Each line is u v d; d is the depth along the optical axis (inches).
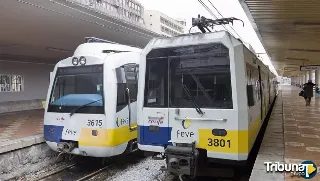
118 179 277.0
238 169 262.7
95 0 411.2
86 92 296.7
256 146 307.7
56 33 462.0
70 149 292.2
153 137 235.1
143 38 554.9
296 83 3255.4
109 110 282.4
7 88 633.0
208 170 236.4
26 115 554.3
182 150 214.2
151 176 282.4
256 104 285.0
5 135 332.5
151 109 236.2
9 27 405.4
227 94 212.4
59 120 300.8
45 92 759.1
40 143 324.8
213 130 212.8
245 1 320.5
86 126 286.8
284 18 394.6
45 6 323.0
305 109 627.5
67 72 310.7
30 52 622.8
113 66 295.4
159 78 235.9
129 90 320.8
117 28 458.3
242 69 213.6
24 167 301.4
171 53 232.4
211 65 218.5
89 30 459.2
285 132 348.2
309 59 1031.0
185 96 225.5
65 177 293.7
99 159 356.8
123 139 301.0
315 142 292.4
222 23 242.5
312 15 371.9
